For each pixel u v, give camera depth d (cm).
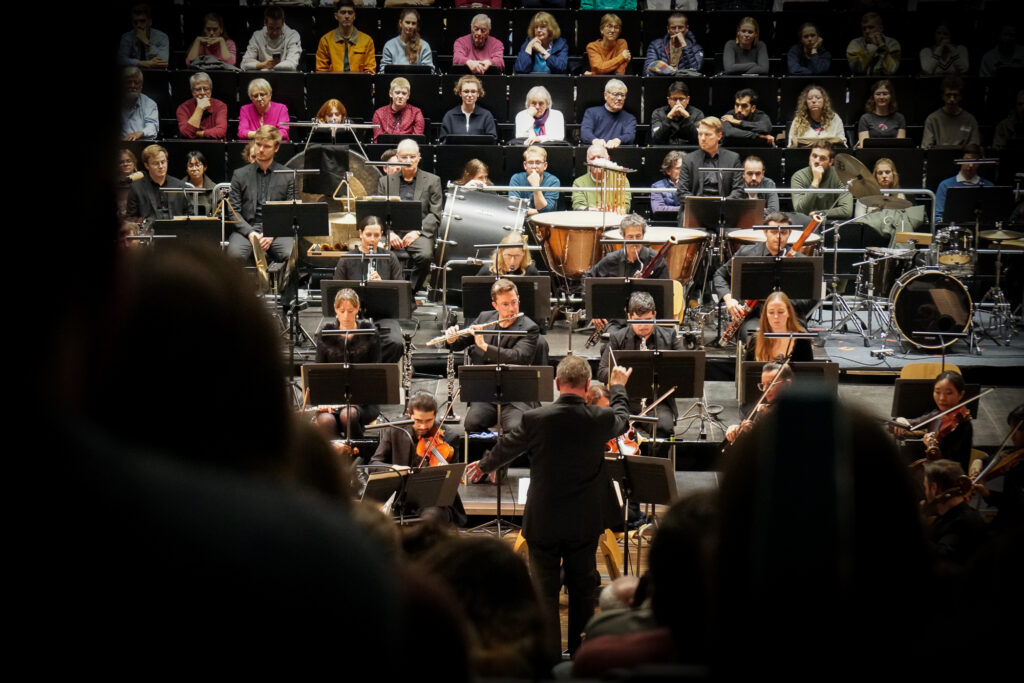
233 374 107
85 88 68
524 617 397
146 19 1955
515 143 1866
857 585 136
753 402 1169
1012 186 1844
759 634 100
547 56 1962
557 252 1614
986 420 1398
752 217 1541
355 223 1580
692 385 1138
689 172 1762
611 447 1140
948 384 1158
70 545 66
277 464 110
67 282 68
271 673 71
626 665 289
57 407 68
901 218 1781
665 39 1991
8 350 65
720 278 1570
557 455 941
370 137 1902
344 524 77
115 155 71
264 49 1964
